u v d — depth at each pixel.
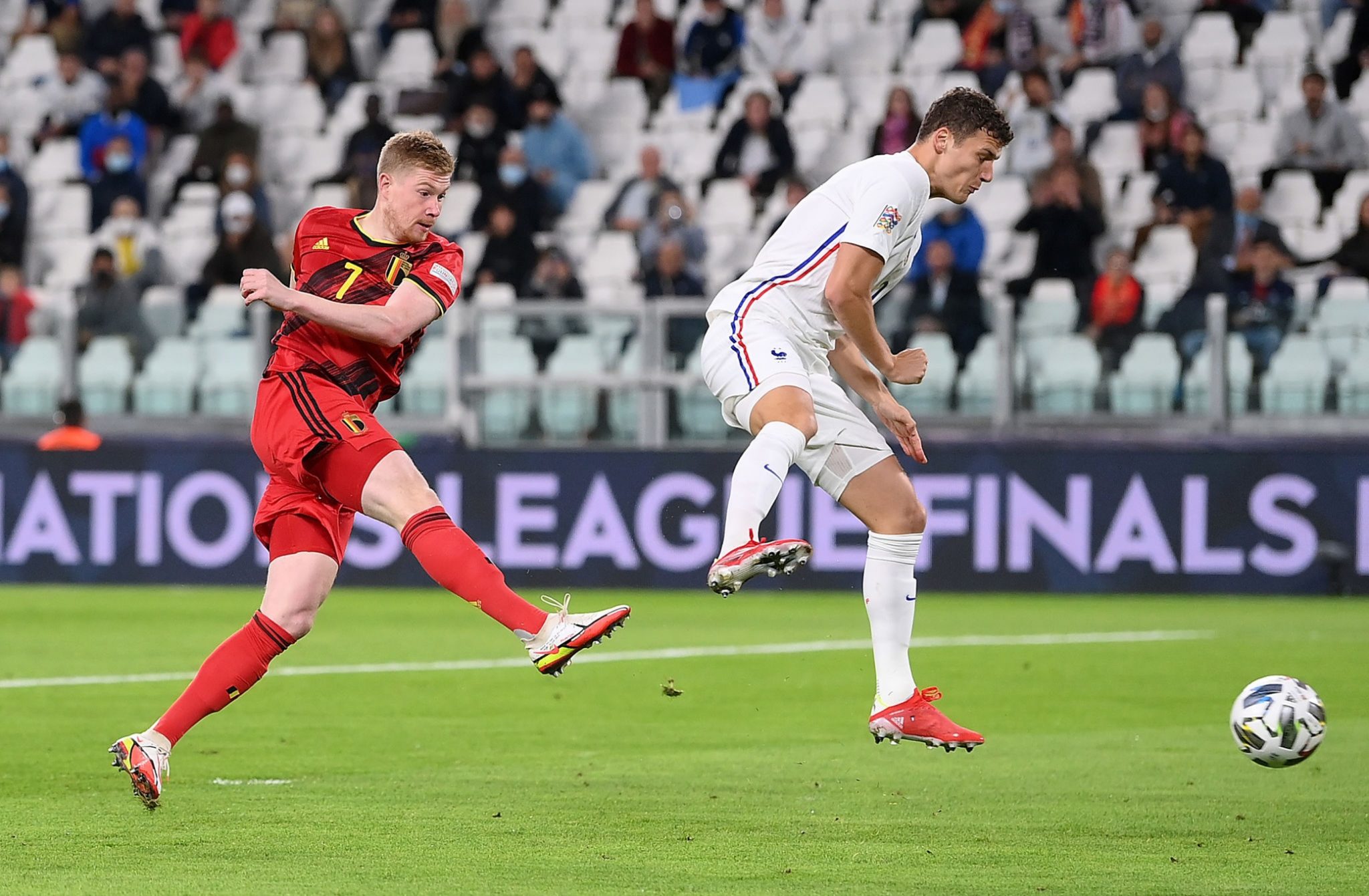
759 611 43.72
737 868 15.67
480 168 62.03
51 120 67.19
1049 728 25.44
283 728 25.06
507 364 49.12
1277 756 19.92
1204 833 17.48
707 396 48.69
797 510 48.59
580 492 48.94
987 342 48.06
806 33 65.31
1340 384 46.72
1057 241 54.44
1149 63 60.09
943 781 20.70
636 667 32.62
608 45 67.38
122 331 51.91
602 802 19.14
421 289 17.67
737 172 60.31
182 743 23.56
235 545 49.88
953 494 48.00
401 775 21.00
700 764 22.00
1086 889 14.88
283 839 16.94
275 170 66.06
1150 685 30.22
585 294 54.66
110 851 16.27
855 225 18.67
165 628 39.22
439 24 67.38
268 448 17.61
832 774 21.27
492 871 15.45
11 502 50.91
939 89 63.25
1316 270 53.22
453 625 40.56
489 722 25.72
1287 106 60.78
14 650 34.97
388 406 50.38
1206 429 47.41
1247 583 47.09
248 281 16.70
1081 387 47.78
